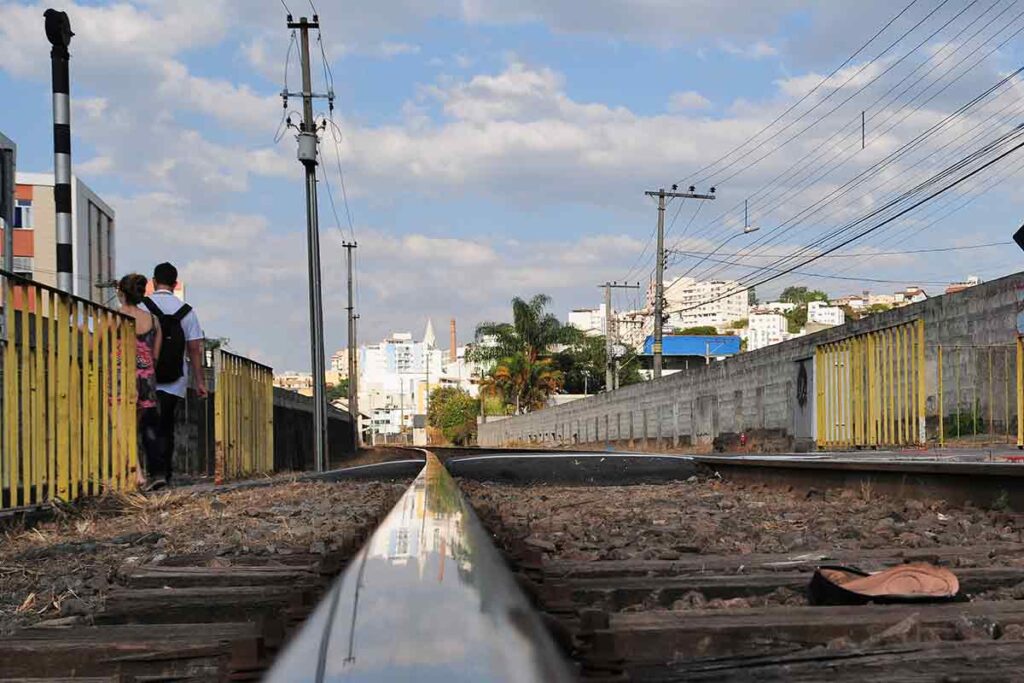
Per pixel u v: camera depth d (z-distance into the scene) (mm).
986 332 16781
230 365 12102
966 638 2391
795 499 7484
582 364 78688
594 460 10797
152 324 8625
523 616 1346
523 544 3225
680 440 36906
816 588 2848
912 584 2717
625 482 10742
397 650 1120
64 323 6789
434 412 123250
